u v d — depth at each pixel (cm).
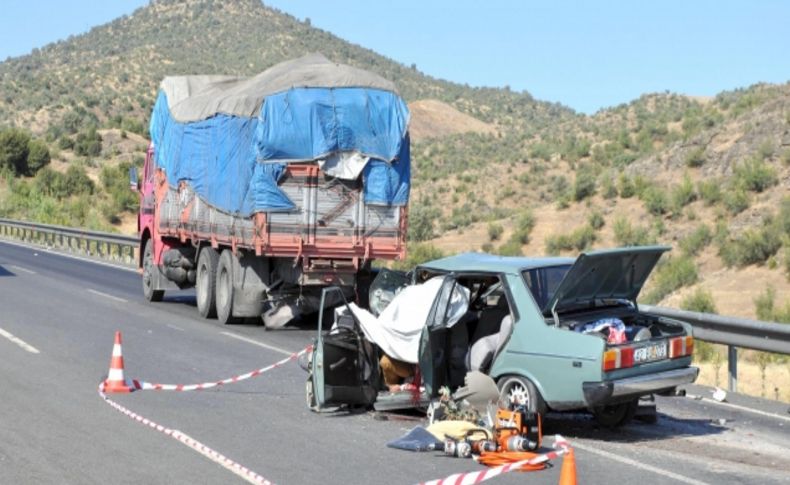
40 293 2317
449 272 1025
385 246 1723
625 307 1046
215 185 1814
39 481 779
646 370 946
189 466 830
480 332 1030
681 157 5550
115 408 1070
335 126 1681
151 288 2198
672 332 1014
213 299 1884
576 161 8306
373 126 1705
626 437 986
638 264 1001
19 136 9375
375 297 1108
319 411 1067
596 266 956
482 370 1002
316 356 1049
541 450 910
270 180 1656
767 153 4862
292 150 1662
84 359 1389
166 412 1059
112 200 8025
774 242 3581
